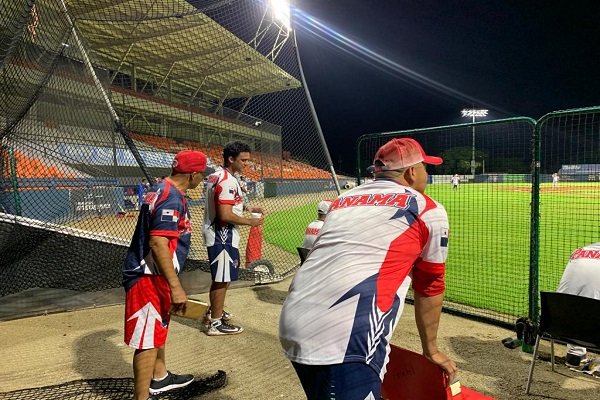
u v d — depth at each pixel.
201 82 25.30
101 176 8.30
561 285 3.19
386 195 1.71
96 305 4.94
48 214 9.09
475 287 5.91
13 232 5.18
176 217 2.41
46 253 5.20
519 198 17.03
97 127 7.14
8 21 4.35
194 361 3.51
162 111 18.42
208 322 4.19
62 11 5.43
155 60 21.83
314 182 10.54
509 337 4.04
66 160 7.49
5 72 5.15
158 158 10.78
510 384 3.08
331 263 1.61
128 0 12.23
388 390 1.85
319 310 1.54
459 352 3.70
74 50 5.93
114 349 3.73
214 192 3.96
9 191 7.45
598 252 3.08
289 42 7.09
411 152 1.83
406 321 4.52
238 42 19.11
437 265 1.67
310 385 1.57
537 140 3.77
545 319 2.86
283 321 1.65
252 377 3.21
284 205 12.94
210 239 4.04
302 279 1.68
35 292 5.00
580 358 3.32
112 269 5.39
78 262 5.26
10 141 6.76
